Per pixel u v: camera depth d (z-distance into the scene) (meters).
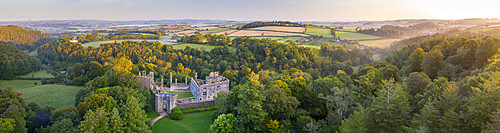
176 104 90.94
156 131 74.69
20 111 63.91
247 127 68.62
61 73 183.25
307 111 78.00
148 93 97.00
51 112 71.88
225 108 79.56
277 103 70.56
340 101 69.25
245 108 68.44
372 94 76.25
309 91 82.81
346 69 176.38
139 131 61.56
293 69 148.62
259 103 68.06
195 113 89.50
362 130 48.84
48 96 110.62
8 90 75.12
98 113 57.53
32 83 151.88
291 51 191.62
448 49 111.12
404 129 46.31
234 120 68.69
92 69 137.50
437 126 45.22
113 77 103.62
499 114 37.75
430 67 92.62
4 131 52.91
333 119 65.06
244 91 72.00
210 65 183.38
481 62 86.56
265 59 185.88
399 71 102.81
